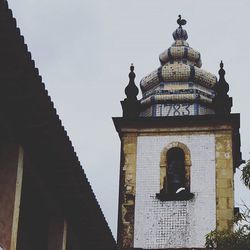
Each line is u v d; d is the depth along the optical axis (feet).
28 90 45.80
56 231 57.31
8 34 41.29
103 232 61.41
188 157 104.17
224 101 108.06
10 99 46.65
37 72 44.96
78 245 63.10
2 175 48.16
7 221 47.11
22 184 53.06
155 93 112.88
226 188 101.91
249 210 62.95
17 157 48.55
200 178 102.78
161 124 106.22
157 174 104.01
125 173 104.47
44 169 53.52
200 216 100.27
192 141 105.19
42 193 55.06
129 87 110.22
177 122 106.01
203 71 114.93
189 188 102.12
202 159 104.01
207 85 114.83
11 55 42.98
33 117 48.19
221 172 102.94
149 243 99.71
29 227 56.49
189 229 99.71
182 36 121.19
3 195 47.73
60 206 57.41
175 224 100.22
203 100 111.24
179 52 118.42
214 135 105.09
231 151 104.22
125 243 100.07
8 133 48.57
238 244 62.18
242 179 63.26
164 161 104.58
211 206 100.78
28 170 51.98
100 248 64.59
